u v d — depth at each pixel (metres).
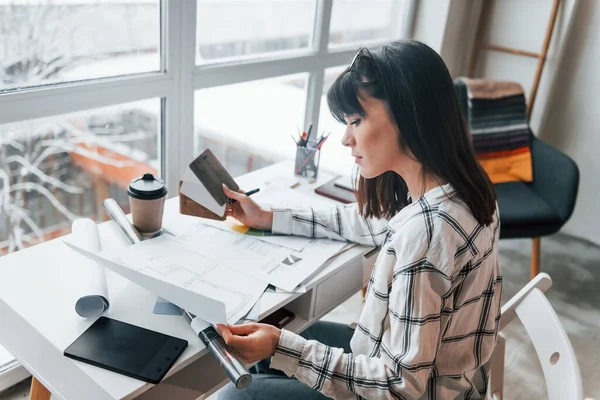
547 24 2.69
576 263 2.64
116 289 1.04
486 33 2.90
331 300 1.23
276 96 2.16
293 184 1.58
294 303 1.20
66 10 1.38
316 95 2.30
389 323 0.91
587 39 2.66
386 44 0.89
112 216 1.25
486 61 2.95
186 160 1.78
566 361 0.96
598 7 2.59
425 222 0.84
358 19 2.46
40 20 1.35
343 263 1.21
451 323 0.89
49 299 0.99
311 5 2.14
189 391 1.00
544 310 1.06
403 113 0.85
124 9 1.48
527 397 1.75
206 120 1.92
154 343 0.91
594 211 2.85
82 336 0.91
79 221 1.20
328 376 0.89
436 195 0.87
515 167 2.40
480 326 0.94
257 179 1.60
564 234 2.95
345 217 1.30
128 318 0.96
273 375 1.12
